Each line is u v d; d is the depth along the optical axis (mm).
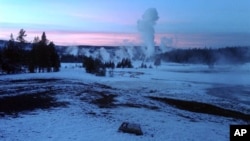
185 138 22703
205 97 53469
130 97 43188
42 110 27797
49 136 19766
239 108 44312
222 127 28672
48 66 83125
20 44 77000
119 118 27625
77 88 47688
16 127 21141
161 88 64500
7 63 71562
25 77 62438
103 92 45781
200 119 32469
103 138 20328
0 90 39656
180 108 39562
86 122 24531
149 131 23719
